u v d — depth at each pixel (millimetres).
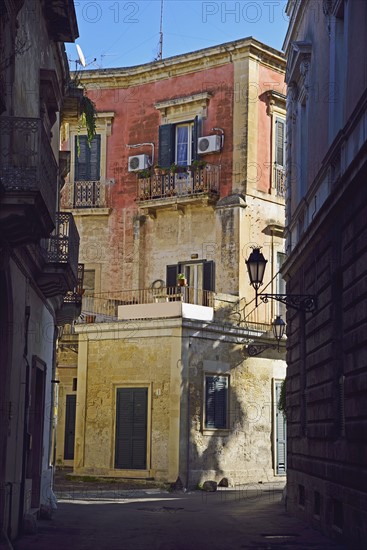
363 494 12844
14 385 14805
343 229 14445
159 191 32906
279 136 33156
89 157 34531
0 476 13750
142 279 33469
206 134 32625
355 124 13922
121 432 29500
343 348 14273
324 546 14312
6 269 13625
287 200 22156
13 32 13336
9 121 12531
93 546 14227
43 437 19109
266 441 31328
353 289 13523
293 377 19766
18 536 15312
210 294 30453
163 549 13922
